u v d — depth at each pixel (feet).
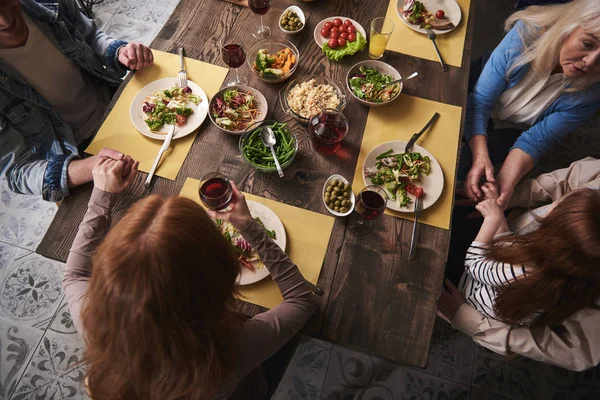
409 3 5.12
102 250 2.20
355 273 3.72
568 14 4.27
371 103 4.46
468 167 6.13
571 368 3.96
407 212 4.00
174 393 2.43
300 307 3.28
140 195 3.97
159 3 8.93
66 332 6.24
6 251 6.72
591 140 7.89
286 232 3.86
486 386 6.07
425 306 3.60
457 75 4.84
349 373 6.10
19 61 4.51
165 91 4.43
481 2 9.21
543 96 5.10
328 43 4.84
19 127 4.46
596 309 3.85
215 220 3.83
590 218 3.13
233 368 2.79
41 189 3.94
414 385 6.05
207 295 2.30
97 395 2.59
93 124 5.52
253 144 4.15
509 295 3.65
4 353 6.07
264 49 4.74
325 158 4.25
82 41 5.02
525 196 5.14
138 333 2.14
